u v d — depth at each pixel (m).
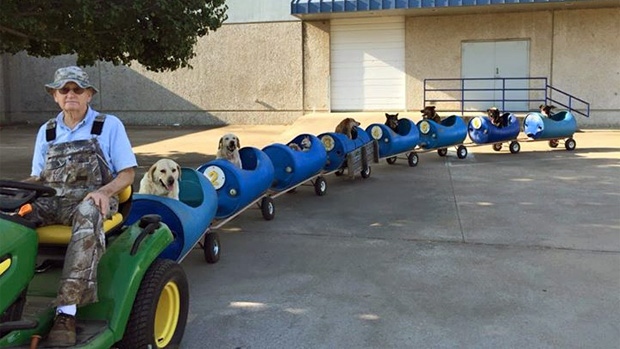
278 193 7.97
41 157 3.53
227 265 5.73
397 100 20.52
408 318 4.41
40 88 23.91
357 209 8.17
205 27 9.70
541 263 5.69
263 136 17.81
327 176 10.88
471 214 7.79
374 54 20.52
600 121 19.25
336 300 4.79
